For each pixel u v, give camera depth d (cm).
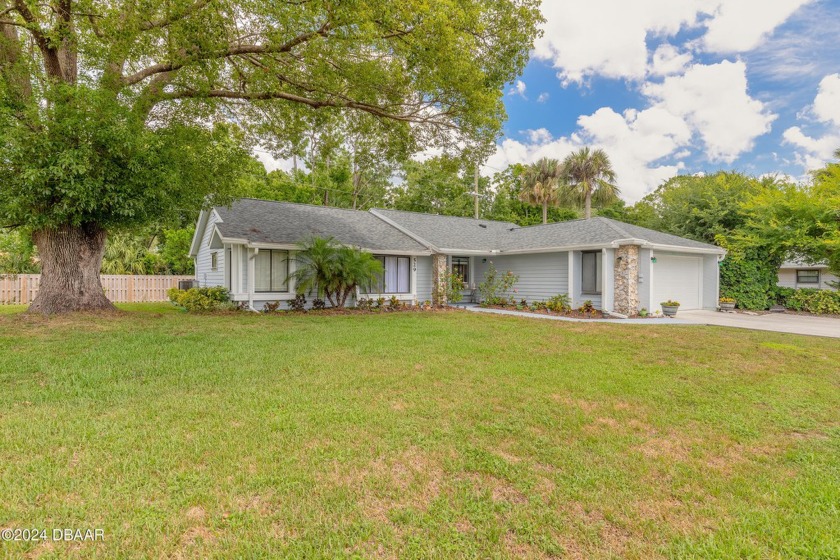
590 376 573
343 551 221
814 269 1978
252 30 985
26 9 784
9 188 781
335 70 1033
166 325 918
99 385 488
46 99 823
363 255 1347
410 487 284
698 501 278
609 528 247
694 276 1595
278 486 279
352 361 632
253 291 1300
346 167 2981
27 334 750
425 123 1239
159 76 1044
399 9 831
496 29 1059
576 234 1570
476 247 1711
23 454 313
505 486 290
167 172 892
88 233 1022
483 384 525
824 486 297
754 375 593
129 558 211
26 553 213
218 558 214
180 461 308
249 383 510
